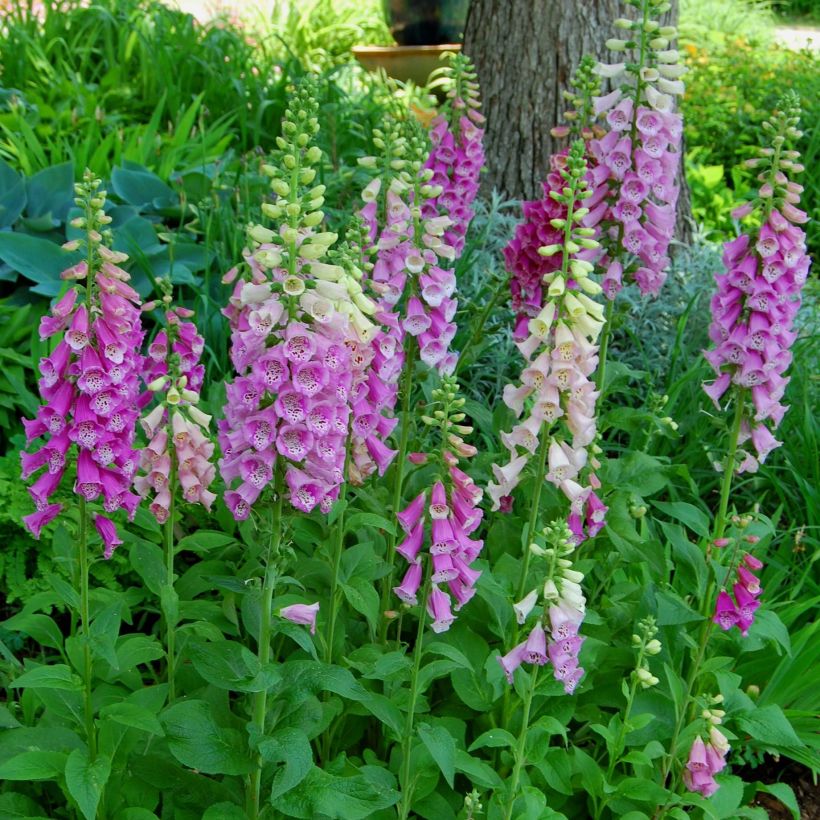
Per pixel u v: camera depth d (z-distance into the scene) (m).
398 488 2.17
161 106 4.16
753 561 2.12
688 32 7.74
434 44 6.64
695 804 2.07
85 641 1.79
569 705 2.12
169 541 2.06
